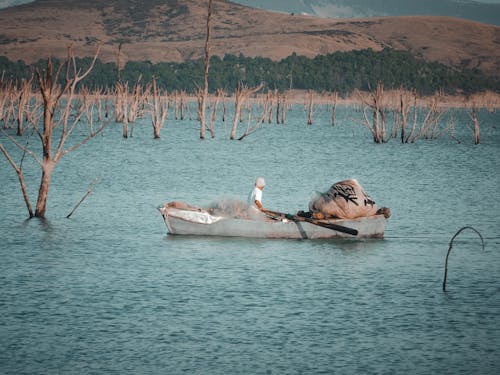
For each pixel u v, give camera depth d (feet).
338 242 252.83
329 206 258.98
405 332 159.22
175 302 178.09
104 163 509.35
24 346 147.23
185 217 256.32
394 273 210.79
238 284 195.52
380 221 260.01
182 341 151.43
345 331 159.12
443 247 248.32
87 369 136.46
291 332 157.89
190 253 231.91
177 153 601.21
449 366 140.67
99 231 264.72
